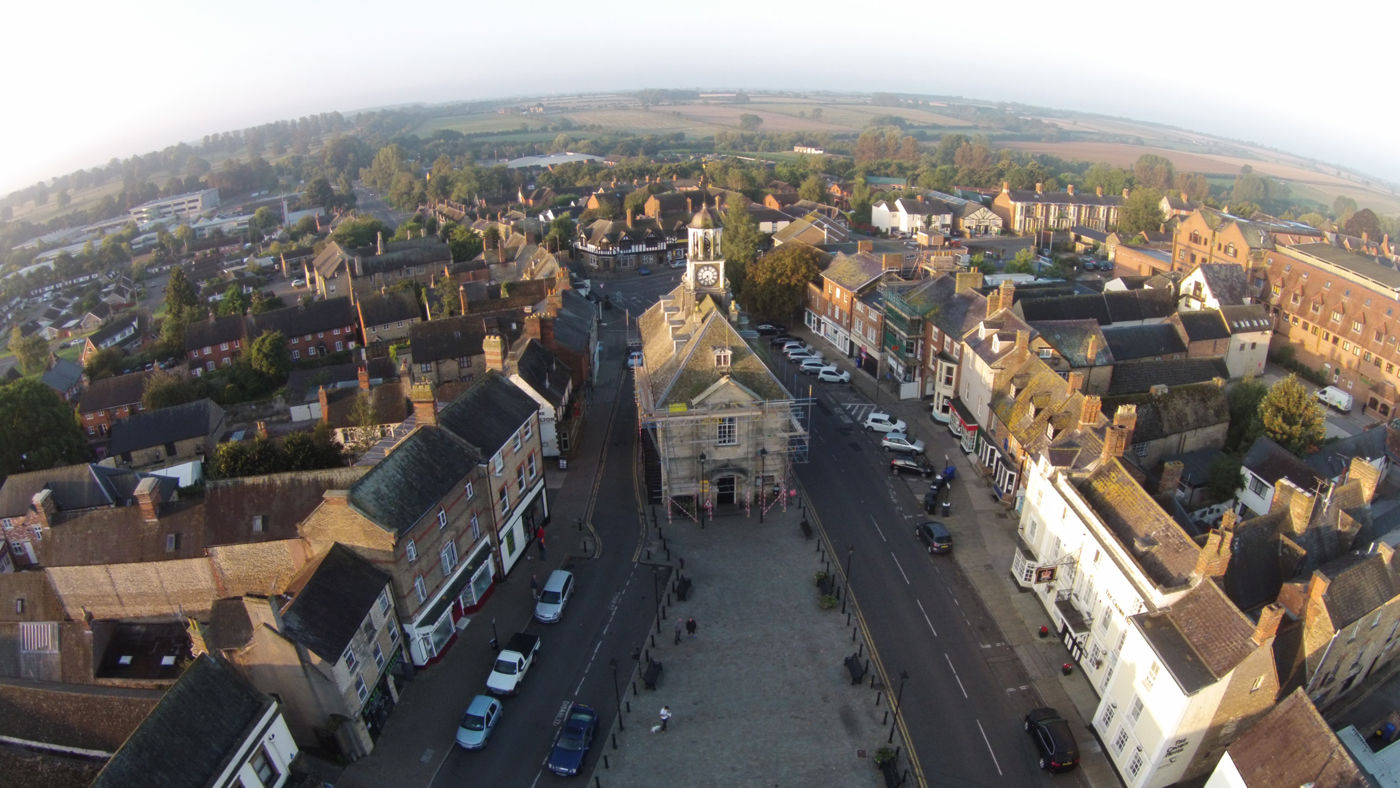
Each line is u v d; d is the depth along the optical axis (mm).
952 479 72438
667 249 173875
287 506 51750
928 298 90875
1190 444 68250
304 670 40875
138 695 39500
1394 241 194500
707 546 63281
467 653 51781
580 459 78062
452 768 43188
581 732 44031
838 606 55719
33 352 143125
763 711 47000
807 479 73312
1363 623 41312
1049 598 54625
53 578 51812
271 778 39188
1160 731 38312
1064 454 55531
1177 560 42594
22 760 37469
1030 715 45000
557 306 93750
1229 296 98188
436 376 99312
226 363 124188
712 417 63562
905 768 43094
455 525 52844
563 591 55688
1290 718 34781
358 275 157125
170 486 65500
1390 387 86812
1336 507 47219
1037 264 146875
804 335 116688
